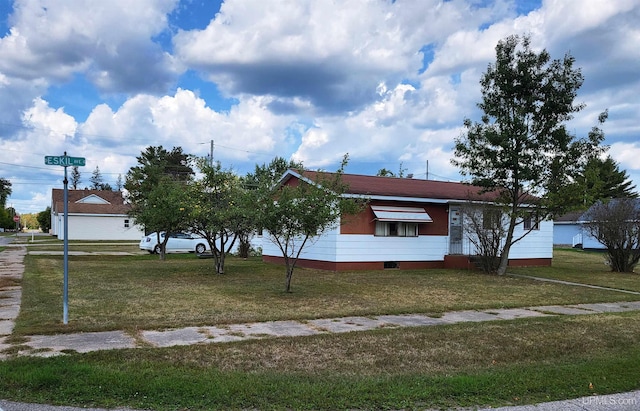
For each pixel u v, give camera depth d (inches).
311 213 466.0
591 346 291.3
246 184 627.8
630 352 278.1
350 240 748.6
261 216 473.7
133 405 182.9
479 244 800.9
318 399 191.0
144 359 240.8
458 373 231.8
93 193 2476.6
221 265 666.8
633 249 806.5
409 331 319.0
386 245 780.6
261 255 1019.3
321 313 380.5
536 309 425.1
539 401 196.9
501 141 668.7
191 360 242.7
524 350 278.2
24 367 218.4
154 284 540.4
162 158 1881.2
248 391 196.5
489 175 721.6
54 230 2522.1
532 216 745.0
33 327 308.7
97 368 220.5
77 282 538.6
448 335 309.1
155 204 769.6
